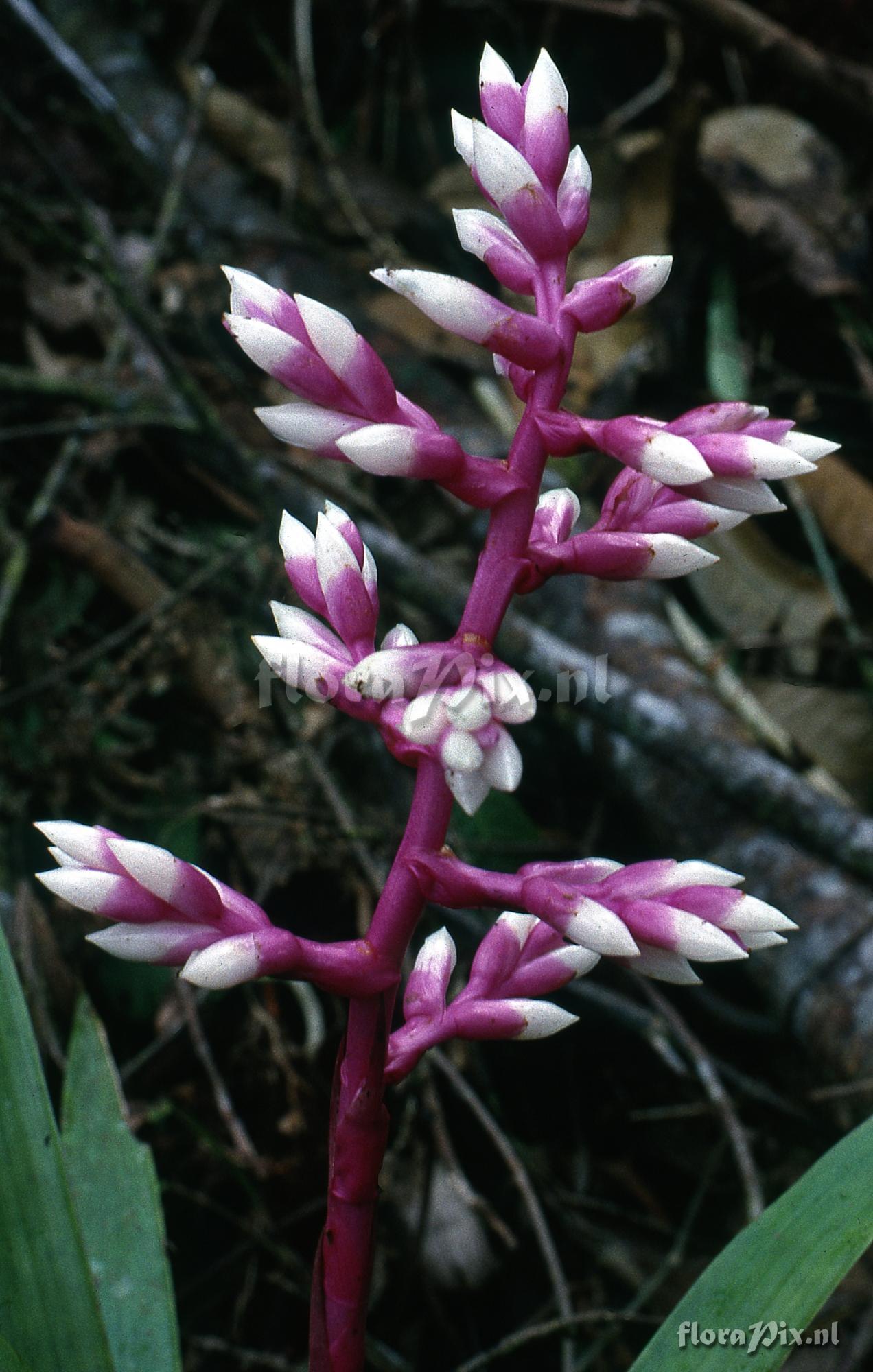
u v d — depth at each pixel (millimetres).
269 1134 495
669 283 740
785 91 811
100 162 811
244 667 602
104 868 253
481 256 259
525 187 252
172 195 718
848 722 602
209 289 745
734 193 747
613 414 700
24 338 734
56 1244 270
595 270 754
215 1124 498
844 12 803
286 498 631
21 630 618
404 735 242
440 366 729
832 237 733
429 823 253
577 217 260
